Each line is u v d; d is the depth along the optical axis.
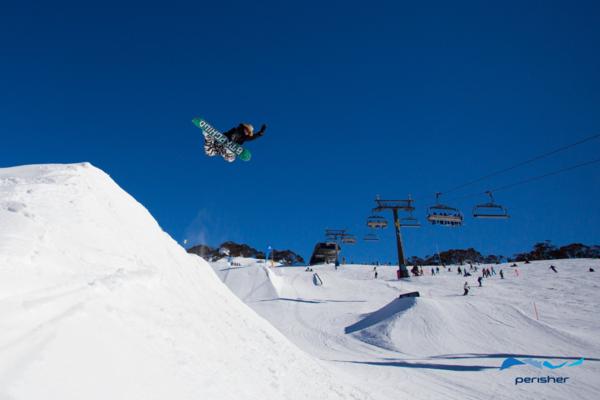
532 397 11.65
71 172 7.00
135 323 3.77
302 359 8.31
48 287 3.26
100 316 3.36
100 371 2.68
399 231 48.84
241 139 9.46
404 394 10.79
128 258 5.46
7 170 7.27
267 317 29.27
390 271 57.31
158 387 3.04
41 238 4.03
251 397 4.31
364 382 10.77
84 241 4.95
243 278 43.38
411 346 19.81
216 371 4.22
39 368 2.29
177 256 8.43
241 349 5.88
